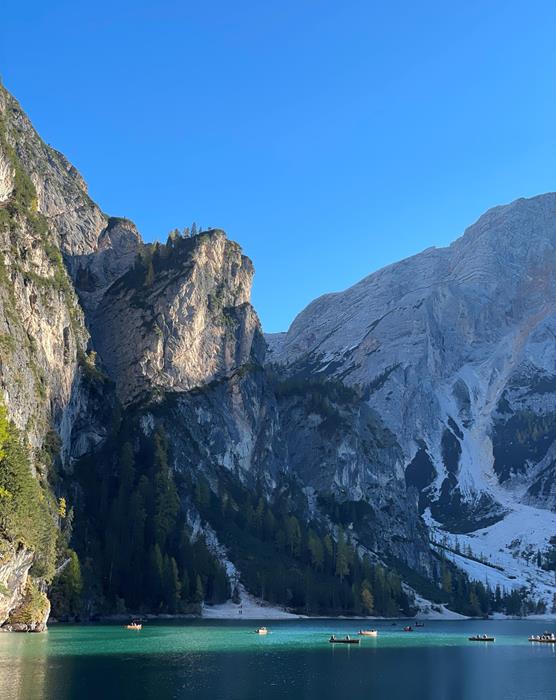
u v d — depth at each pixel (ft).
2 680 289.74
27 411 651.66
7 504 441.27
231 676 330.95
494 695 309.83
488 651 501.56
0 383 606.55
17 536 442.91
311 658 414.41
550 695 311.06
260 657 407.23
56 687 279.69
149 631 541.75
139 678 310.65
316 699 286.46
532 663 426.92
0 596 444.55
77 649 399.24
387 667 390.21
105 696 267.59
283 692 297.12
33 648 395.75
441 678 356.18
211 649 434.71
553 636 618.85
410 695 305.94
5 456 456.45
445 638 616.80
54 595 588.50
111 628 552.82
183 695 278.05
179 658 383.45
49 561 513.45
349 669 376.27
